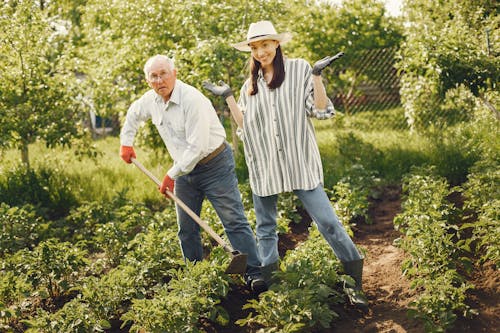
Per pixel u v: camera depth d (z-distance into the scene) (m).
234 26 9.65
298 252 5.21
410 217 6.21
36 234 6.58
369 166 8.80
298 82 4.53
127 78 9.74
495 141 7.82
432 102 10.12
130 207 6.79
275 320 4.30
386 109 12.43
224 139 4.96
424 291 4.90
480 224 5.27
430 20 10.07
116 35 10.50
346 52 14.17
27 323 4.47
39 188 8.16
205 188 4.95
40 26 8.70
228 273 4.57
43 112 8.70
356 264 4.66
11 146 9.37
